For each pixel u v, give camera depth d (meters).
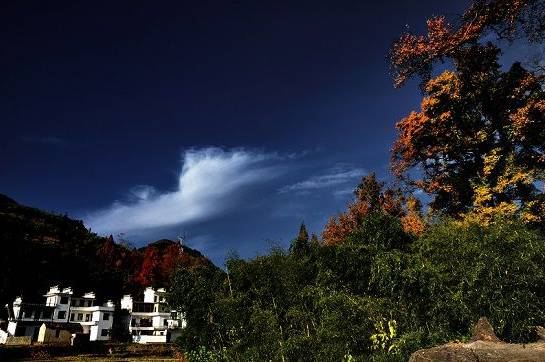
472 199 20.98
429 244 7.57
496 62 20.58
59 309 58.72
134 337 61.59
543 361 4.95
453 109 22.03
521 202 19.14
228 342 12.26
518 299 6.14
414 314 7.24
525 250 6.54
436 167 23.50
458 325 6.89
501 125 21.16
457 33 12.23
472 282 6.43
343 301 7.80
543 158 18.78
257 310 10.09
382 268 7.46
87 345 40.09
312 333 8.93
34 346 35.78
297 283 10.15
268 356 9.45
